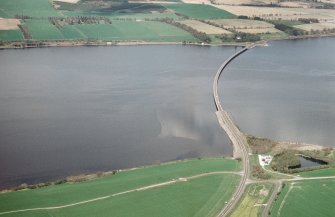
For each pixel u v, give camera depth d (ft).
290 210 592.19
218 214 582.35
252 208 595.88
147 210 587.68
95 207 590.55
